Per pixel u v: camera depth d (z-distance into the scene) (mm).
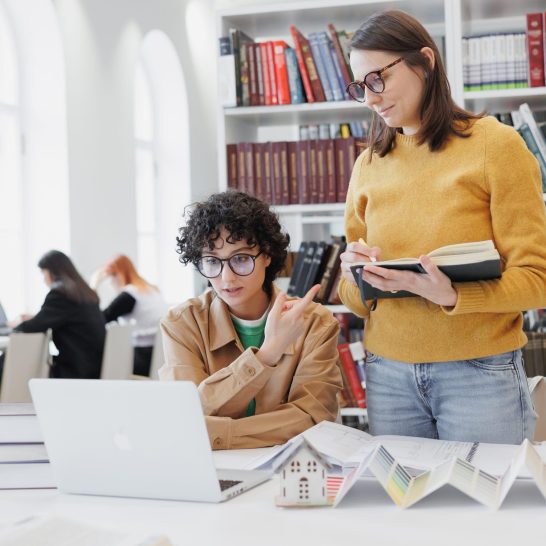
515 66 3258
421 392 1786
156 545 1000
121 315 5160
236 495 1303
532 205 1690
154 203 7199
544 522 1112
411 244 1768
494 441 1733
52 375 4535
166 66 7074
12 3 5336
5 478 1432
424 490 1204
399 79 1717
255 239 1825
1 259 5309
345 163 3512
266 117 3701
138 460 1290
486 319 1723
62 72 5375
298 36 3482
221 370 1737
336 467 1404
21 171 5391
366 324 1940
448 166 1737
